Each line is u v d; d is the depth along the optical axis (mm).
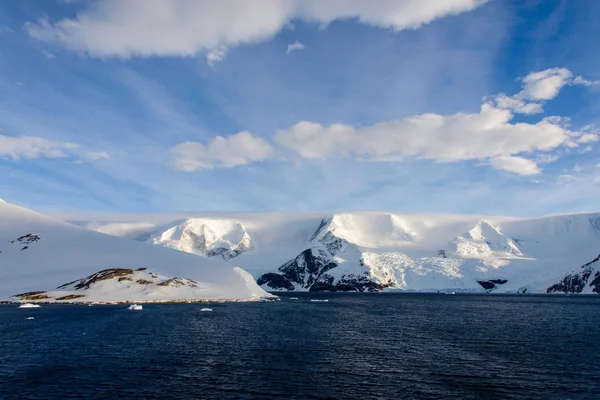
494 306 173250
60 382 46312
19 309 131125
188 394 42406
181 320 101750
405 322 105812
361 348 66500
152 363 54875
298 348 65938
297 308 153000
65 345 67062
